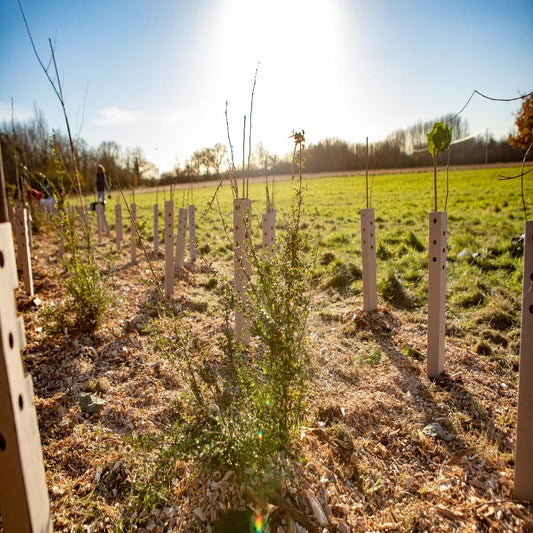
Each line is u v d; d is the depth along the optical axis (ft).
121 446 8.12
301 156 7.38
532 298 6.15
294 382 7.06
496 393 10.02
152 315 15.60
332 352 12.39
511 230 28.55
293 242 7.20
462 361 11.56
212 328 14.30
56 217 14.47
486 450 7.87
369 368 11.50
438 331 10.50
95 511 6.82
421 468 7.73
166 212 17.75
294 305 6.84
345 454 8.04
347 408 9.45
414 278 19.42
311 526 6.15
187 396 8.42
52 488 7.28
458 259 21.65
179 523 6.48
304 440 7.97
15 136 19.88
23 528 4.45
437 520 6.52
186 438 6.75
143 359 12.06
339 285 18.88
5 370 4.10
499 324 14.11
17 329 4.42
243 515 6.21
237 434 6.72
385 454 8.07
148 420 9.16
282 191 68.80
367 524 6.52
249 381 7.61
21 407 4.35
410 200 59.31
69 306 14.17
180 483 7.23
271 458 6.63
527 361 6.29
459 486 7.14
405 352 12.25
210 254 28.04
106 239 37.65
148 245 33.09
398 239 27.35
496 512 6.42
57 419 9.33
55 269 23.17
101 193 39.22
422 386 10.41
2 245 4.14
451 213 40.24
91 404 9.67
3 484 4.40
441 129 10.10
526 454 6.44
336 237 28.58
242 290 11.80
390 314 14.74
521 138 76.02
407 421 9.04
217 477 6.98
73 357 12.26
